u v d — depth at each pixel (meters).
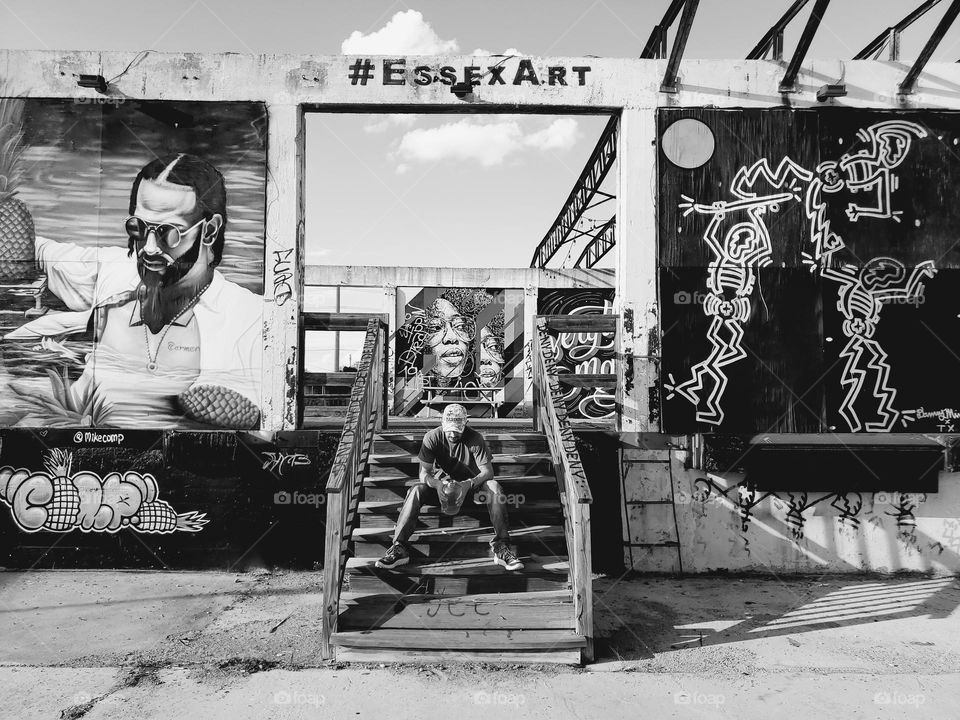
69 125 6.99
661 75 7.09
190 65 7.03
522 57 7.06
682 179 7.05
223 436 6.88
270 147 7.04
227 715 3.91
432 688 4.26
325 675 4.43
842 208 7.05
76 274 6.94
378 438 6.42
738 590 6.38
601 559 6.84
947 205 7.08
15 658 4.70
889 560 6.86
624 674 4.50
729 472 6.87
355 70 7.05
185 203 7.00
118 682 4.33
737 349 6.96
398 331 13.23
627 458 6.91
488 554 5.37
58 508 6.87
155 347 6.93
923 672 4.56
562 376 7.09
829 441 6.78
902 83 7.06
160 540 6.85
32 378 6.88
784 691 4.27
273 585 6.39
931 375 6.95
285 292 6.99
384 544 5.36
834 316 6.98
